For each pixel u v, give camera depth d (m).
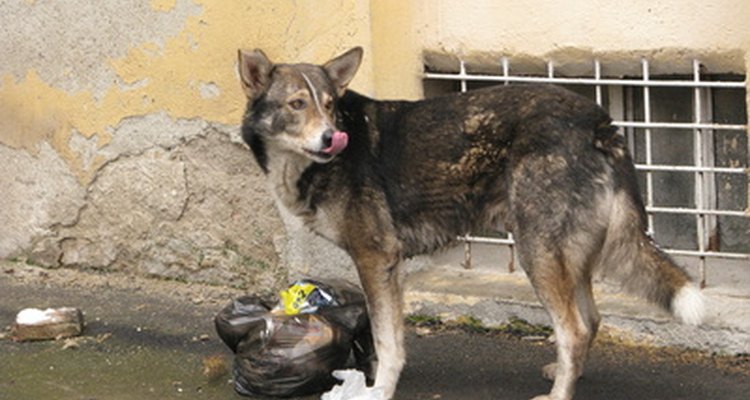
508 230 5.83
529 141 5.59
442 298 6.86
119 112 7.57
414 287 6.98
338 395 5.70
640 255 5.63
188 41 7.29
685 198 6.93
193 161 7.45
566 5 6.61
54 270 7.97
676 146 6.89
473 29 6.85
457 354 6.50
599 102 6.65
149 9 7.35
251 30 7.10
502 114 5.70
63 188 7.84
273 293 7.35
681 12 6.36
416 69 7.04
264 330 6.00
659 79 6.76
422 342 6.66
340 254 7.11
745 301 6.31
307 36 6.96
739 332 6.27
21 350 6.74
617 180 5.60
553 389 5.73
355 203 5.87
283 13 7.00
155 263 7.70
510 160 5.66
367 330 6.22
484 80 6.94
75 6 7.57
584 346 5.66
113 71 7.54
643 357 6.35
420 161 5.84
